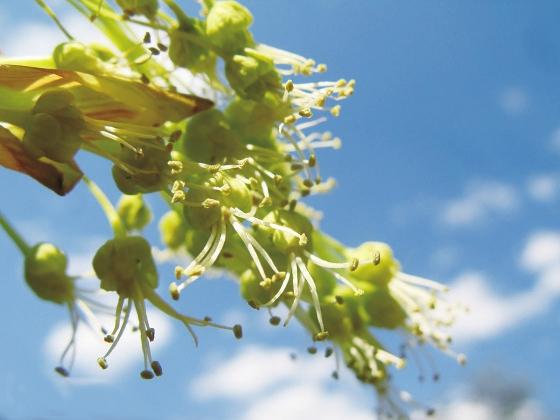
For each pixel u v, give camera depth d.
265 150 0.08
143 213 0.10
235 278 0.10
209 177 0.08
